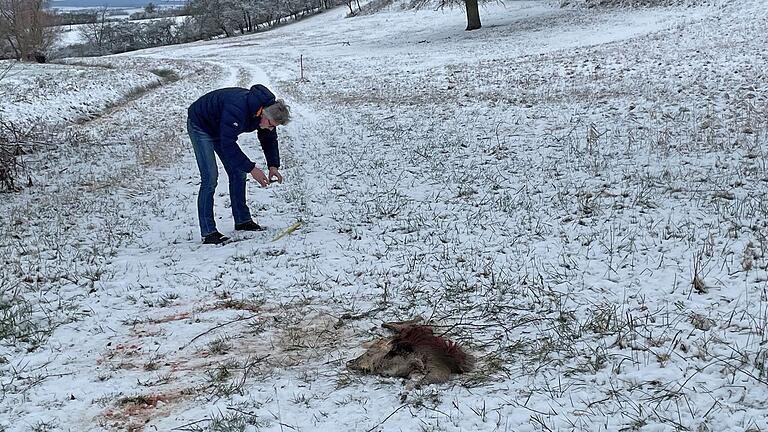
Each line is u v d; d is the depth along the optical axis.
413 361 3.88
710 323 4.22
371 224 7.24
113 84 28.88
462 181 8.82
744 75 15.16
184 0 100.12
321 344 4.41
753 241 5.71
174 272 5.97
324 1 89.81
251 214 8.06
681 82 15.48
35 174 11.66
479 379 3.78
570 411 3.39
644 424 3.24
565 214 7.05
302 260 6.14
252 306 5.12
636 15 35.59
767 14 25.03
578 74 19.38
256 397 3.72
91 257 6.56
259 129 6.81
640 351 3.95
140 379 4.06
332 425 3.41
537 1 51.34
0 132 14.02
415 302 4.97
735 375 3.59
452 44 36.38
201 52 56.12
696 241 5.84
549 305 4.72
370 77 26.16
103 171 11.54
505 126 12.52
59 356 4.42
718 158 8.74
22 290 5.67
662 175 8.20
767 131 9.84
